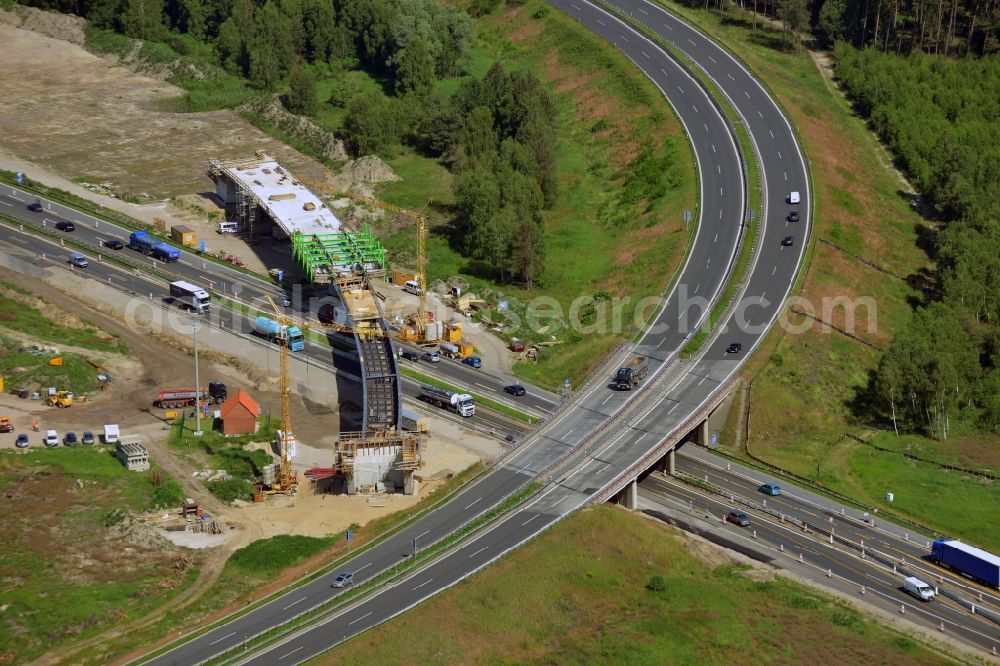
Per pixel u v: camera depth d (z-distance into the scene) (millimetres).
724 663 182875
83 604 189250
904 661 185250
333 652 175875
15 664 177750
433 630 182000
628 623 190125
